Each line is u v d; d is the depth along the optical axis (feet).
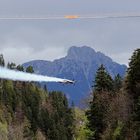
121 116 570.05
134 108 548.31
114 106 585.22
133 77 558.97
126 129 536.83
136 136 512.22
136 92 554.46
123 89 591.78
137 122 522.47
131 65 561.84
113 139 552.82
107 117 598.34
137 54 559.38
